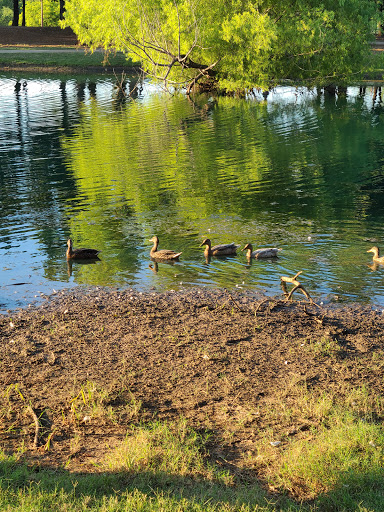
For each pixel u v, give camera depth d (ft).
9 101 172.04
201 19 173.06
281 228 62.03
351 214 67.51
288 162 98.27
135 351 34.91
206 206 72.08
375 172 90.68
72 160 99.60
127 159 100.17
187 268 50.98
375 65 187.62
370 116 147.54
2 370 32.40
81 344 35.99
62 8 328.49
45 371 32.22
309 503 21.44
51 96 183.42
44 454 24.18
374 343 36.52
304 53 169.17
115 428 26.50
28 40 295.48
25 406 28.07
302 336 37.42
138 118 143.95
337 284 46.55
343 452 24.21
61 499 20.61
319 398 29.12
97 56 258.78
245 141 116.06
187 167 94.48
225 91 196.44
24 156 103.24
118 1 179.42
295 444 24.95
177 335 37.27
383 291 45.06
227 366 32.96
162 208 71.31
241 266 51.11
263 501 21.21
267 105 169.27
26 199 76.18
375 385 30.89
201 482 22.36
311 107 164.45
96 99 178.81
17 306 42.65
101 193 78.95
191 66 182.29
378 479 22.35
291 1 180.75
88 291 45.83
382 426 26.43
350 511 20.63
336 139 118.01
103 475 22.30
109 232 62.03
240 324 39.11
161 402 28.99
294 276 46.14
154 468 23.08
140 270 50.83
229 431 26.32
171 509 20.24
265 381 31.27
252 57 174.09
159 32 177.47
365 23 177.58
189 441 24.97
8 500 20.48
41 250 56.29
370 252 53.72
